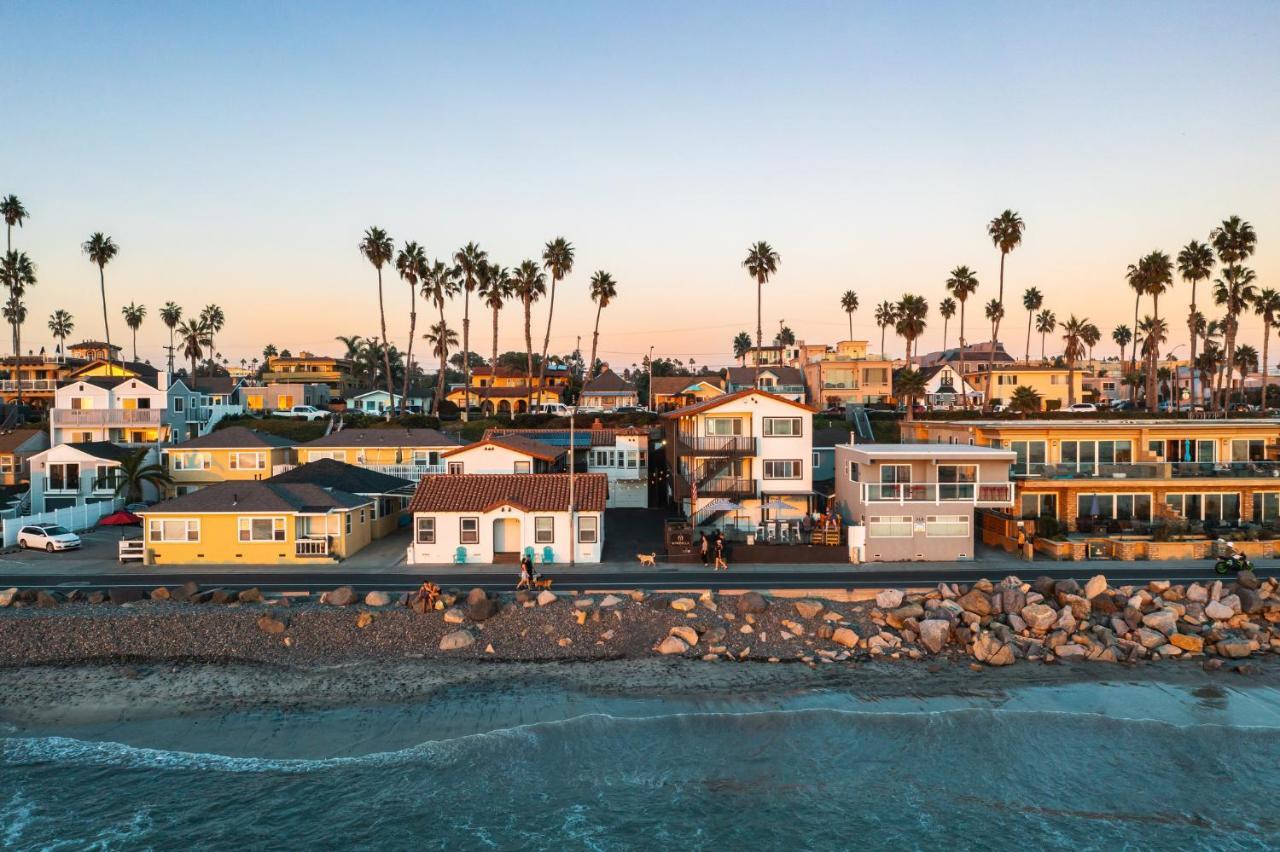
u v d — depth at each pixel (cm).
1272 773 2522
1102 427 5166
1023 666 3281
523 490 4631
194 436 8450
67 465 6406
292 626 3400
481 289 10625
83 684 3042
